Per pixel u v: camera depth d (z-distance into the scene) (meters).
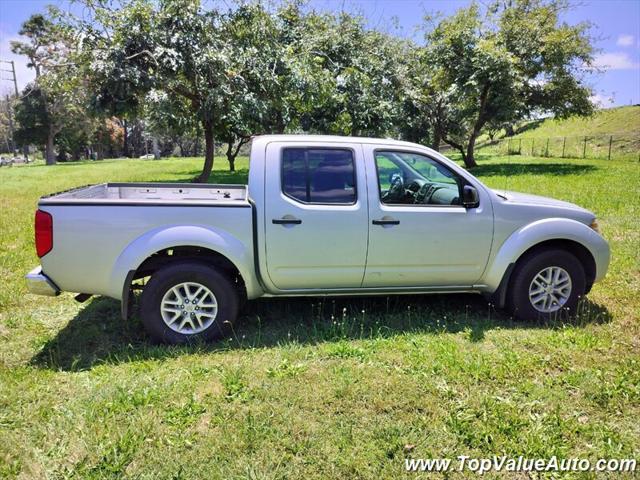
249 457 2.34
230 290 3.63
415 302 4.48
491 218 3.86
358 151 3.72
